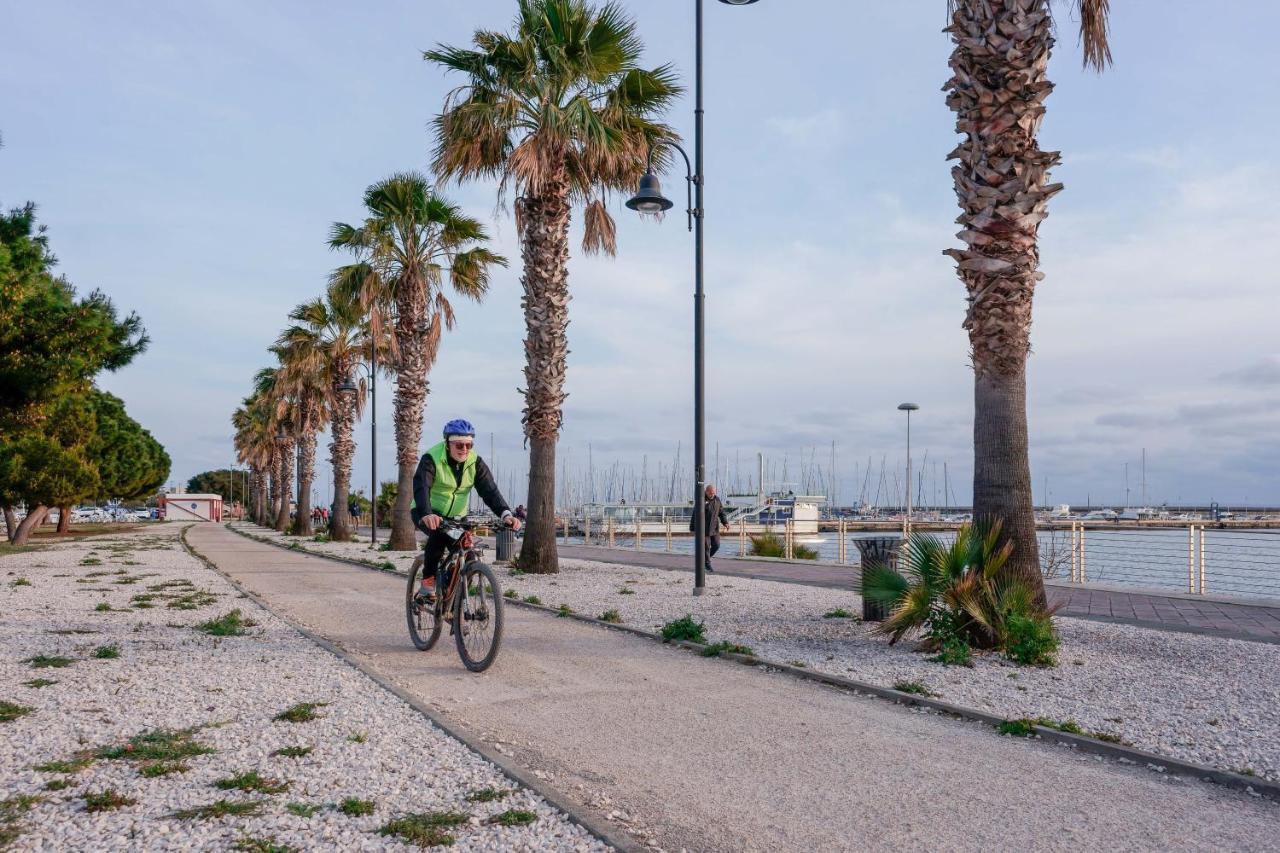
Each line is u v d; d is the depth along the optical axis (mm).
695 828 3430
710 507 17406
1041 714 5270
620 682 6305
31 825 3289
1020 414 7629
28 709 5074
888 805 3723
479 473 7418
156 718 4961
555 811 3561
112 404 51094
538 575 15641
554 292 16016
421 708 5289
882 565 8578
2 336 15523
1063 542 15164
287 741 4523
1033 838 3363
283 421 51688
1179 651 7480
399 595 12461
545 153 15133
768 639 8188
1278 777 4078
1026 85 7289
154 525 68812
